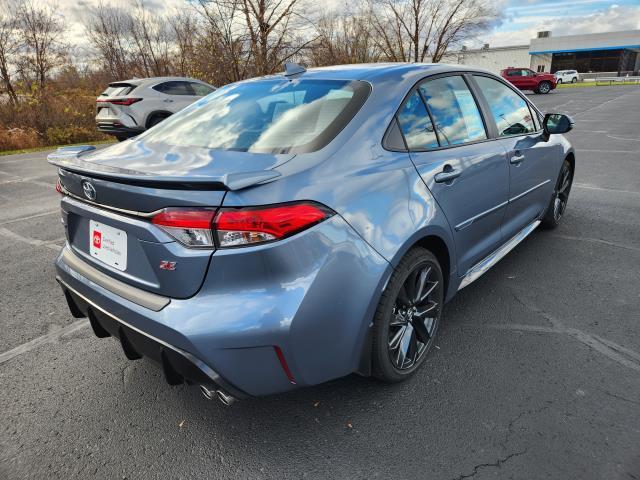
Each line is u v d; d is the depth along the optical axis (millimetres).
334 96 2326
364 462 1896
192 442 2041
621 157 8102
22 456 1980
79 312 2414
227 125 2340
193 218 1622
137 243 1819
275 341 1685
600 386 2283
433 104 2566
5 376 2537
